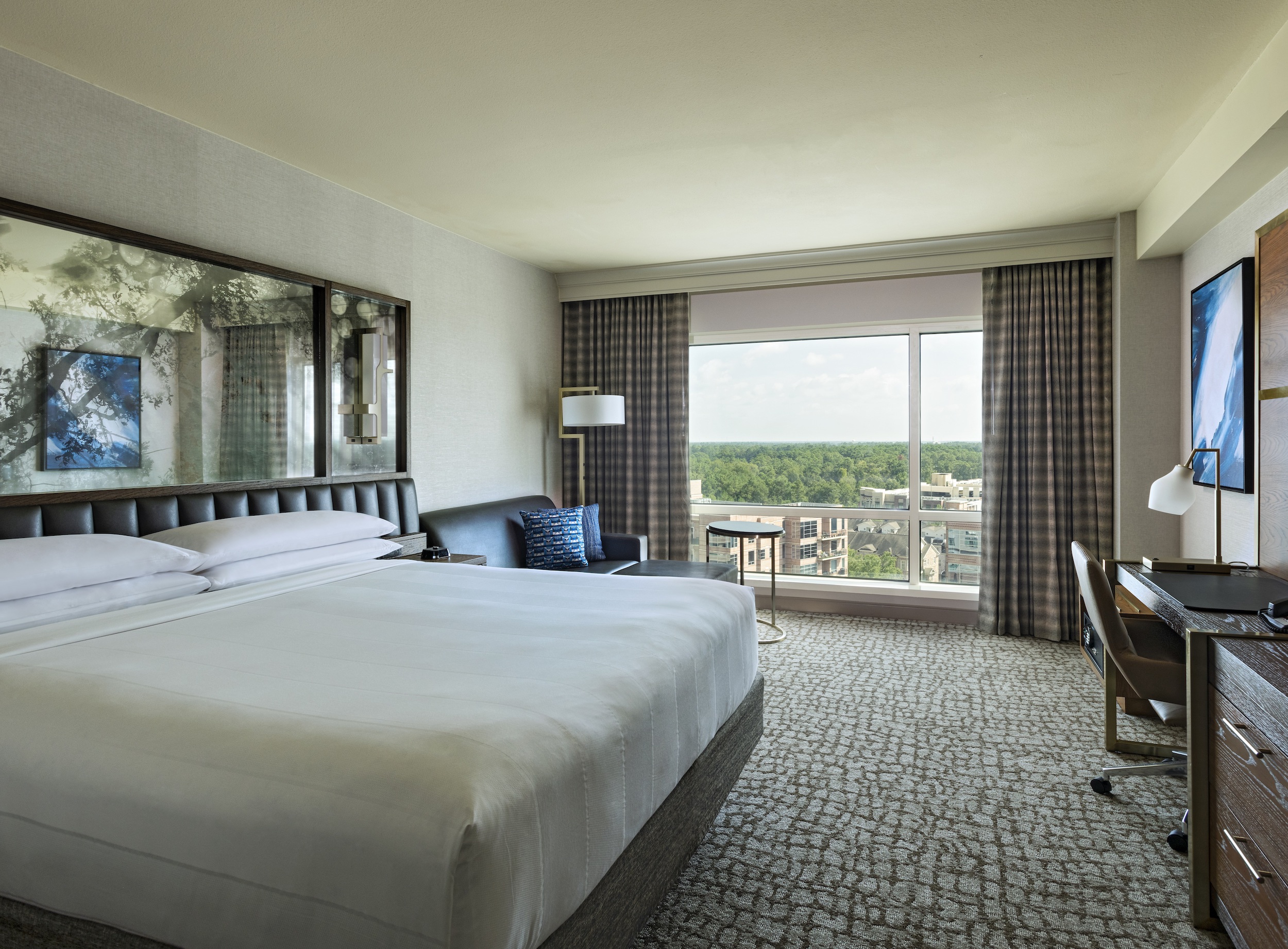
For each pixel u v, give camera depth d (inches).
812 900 77.4
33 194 97.4
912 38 94.3
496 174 141.4
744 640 98.7
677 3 86.4
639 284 219.0
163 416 112.7
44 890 51.4
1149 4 87.0
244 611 88.4
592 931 53.6
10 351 93.8
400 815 42.7
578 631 80.5
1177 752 109.7
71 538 88.5
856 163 135.7
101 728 52.8
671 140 125.6
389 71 102.3
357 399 148.9
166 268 113.3
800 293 210.7
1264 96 97.3
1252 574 114.0
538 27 91.6
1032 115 116.0
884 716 131.1
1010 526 186.9
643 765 62.9
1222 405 132.9
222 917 45.4
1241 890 65.6
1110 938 71.2
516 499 199.8
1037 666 160.7
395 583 107.7
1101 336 178.2
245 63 100.0
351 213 149.6
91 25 90.0
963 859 85.2
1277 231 107.6
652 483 219.8
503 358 200.8
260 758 47.8
